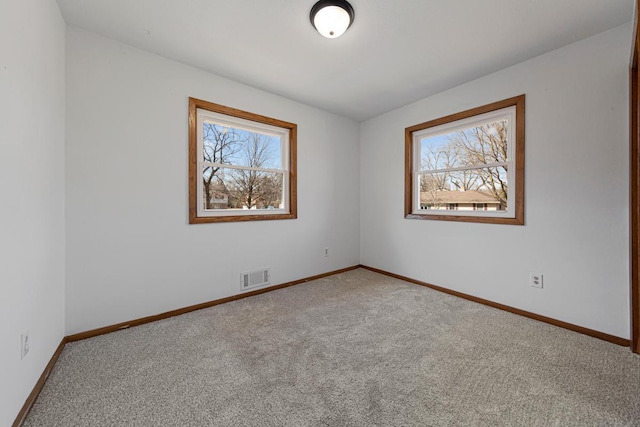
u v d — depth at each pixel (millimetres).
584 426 1131
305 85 2793
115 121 2023
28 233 1249
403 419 1171
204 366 1570
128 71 2076
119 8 1688
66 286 1834
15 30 1130
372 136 3836
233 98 2672
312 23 1769
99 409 1231
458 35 1950
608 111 1885
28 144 1256
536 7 1660
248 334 1976
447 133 3031
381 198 3719
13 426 1090
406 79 2650
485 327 2084
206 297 2523
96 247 1953
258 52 2184
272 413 1210
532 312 2256
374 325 2125
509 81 2389
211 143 2695
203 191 2619
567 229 2072
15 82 1130
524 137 2289
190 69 2393
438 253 3008
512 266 2383
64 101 1802
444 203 3102
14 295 1111
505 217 2506
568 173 2062
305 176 3357
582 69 1989
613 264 1871
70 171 1842
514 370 1528
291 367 1562
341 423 1150
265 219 2965
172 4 1648
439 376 1476
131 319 2109
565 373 1497
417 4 1638
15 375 1115
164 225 2268
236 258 2736
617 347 1787
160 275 2252
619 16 1735
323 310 2434
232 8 1684
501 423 1148
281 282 3121
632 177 1769
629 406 1242
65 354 1684
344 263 3848
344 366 1572
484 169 2771
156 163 2221
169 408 1240
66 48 1821
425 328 2070
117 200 2039
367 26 1847
